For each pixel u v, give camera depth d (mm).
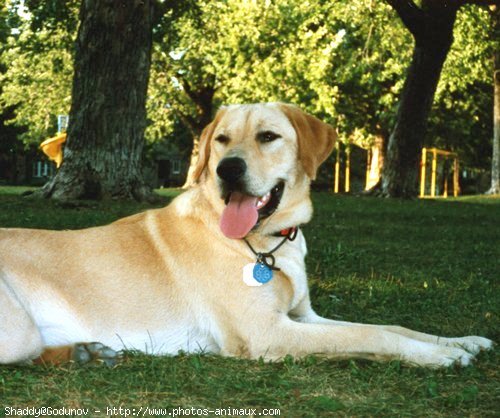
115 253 4461
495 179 33750
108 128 13852
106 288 4344
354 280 7188
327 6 28547
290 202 4664
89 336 4270
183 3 24969
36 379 3721
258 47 32031
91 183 13781
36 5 19688
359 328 4234
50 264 4336
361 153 55250
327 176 55656
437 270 8062
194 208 4602
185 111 38406
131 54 13930
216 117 4801
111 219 10516
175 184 65250
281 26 30875
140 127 14227
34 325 4082
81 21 13977
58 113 37594
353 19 27859
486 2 20828
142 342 4332
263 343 4250
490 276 7840
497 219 16594
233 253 4402
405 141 24875
